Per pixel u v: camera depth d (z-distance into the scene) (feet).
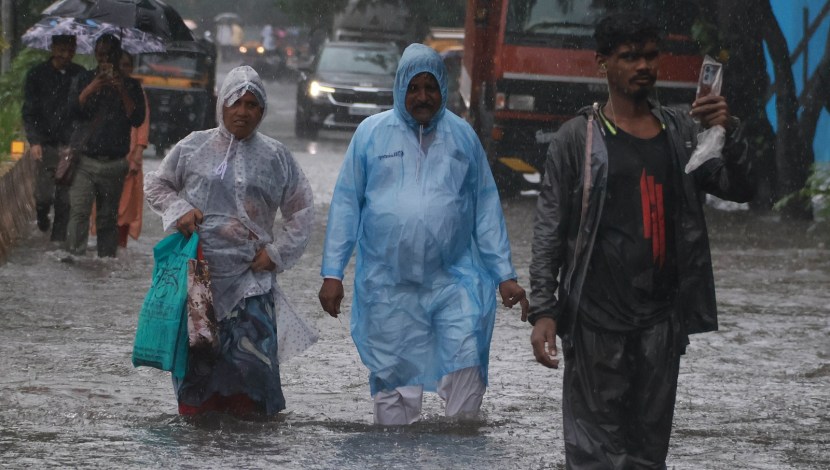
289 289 78.89
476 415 46.44
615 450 35.35
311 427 46.21
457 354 45.39
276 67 458.50
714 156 33.32
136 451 42.37
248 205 47.44
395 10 263.70
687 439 45.47
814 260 97.50
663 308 34.86
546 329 34.60
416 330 45.80
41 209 102.32
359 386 53.93
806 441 45.47
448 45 249.75
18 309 69.46
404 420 46.42
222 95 47.50
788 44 140.46
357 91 211.20
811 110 128.06
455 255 46.09
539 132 135.74
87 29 93.15
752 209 131.64
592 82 134.51
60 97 95.30
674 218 34.58
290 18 275.39
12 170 101.35
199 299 45.96
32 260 87.40
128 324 66.49
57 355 58.23
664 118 34.65
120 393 51.21
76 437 44.09
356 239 46.34
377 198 45.70
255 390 46.65
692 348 63.10
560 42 134.72
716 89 33.83
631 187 34.30
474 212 46.60
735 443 45.01
